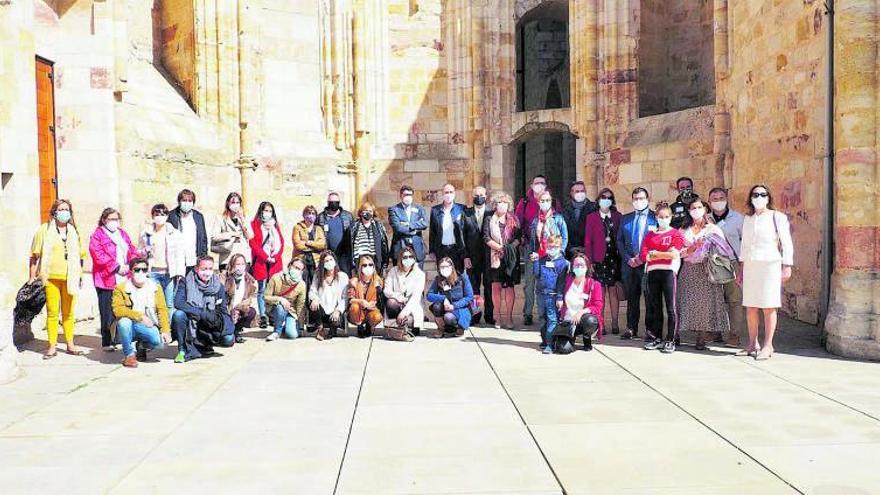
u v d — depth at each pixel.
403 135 18.75
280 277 10.36
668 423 6.03
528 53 23.14
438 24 18.80
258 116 16.23
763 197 8.52
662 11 17.95
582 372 8.02
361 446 5.57
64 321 9.38
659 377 7.70
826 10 9.61
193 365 8.62
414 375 7.96
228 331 9.19
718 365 8.26
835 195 9.41
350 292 10.38
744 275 8.70
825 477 4.79
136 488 4.80
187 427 6.11
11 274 9.18
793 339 9.70
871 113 8.46
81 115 12.29
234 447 5.58
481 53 18.23
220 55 15.32
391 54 18.77
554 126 17.75
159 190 13.66
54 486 4.86
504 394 7.07
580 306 9.16
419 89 18.77
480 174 18.33
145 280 8.71
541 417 6.27
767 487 4.63
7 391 7.40
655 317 9.27
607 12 16.77
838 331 8.66
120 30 12.57
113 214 9.70
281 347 9.73
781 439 5.57
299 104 17.33
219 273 10.88
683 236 9.14
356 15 17.89
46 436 5.91
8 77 8.89
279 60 16.89
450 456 5.31
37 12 11.94
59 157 12.20
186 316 8.85
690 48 17.61
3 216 8.52
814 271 10.66
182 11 15.52
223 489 4.76
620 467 5.03
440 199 18.55
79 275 9.38
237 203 11.12
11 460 5.35
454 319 10.26
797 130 11.14
